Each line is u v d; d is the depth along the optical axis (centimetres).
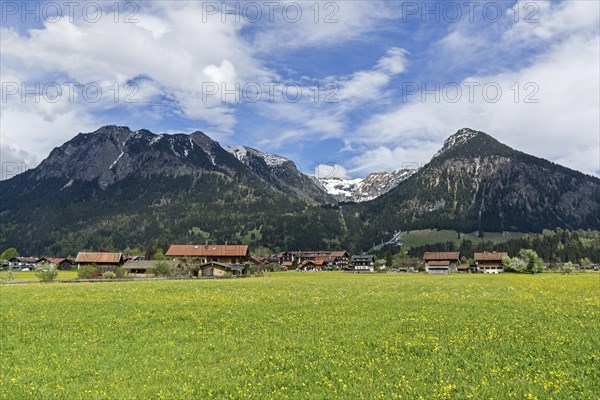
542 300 4062
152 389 1612
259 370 1862
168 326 2897
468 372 1772
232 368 1897
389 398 1481
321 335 2506
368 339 2378
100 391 1598
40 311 3600
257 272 14075
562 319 2867
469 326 2678
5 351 2222
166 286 6619
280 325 2853
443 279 9538
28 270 19162
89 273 10256
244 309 3647
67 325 2944
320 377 1736
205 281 8688
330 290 5794
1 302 4281
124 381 1723
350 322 2903
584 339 2242
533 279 8569
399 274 15250
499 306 3659
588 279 8069
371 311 3453
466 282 7738
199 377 1759
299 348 2223
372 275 13888
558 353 1984
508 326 2633
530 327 2592
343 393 1544
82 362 1994
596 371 1719
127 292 5391
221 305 3941
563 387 1534
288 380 1705
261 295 4972
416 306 3738
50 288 6200
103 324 2973
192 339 2484
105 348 2273
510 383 1588
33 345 2331
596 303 3688
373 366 1858
